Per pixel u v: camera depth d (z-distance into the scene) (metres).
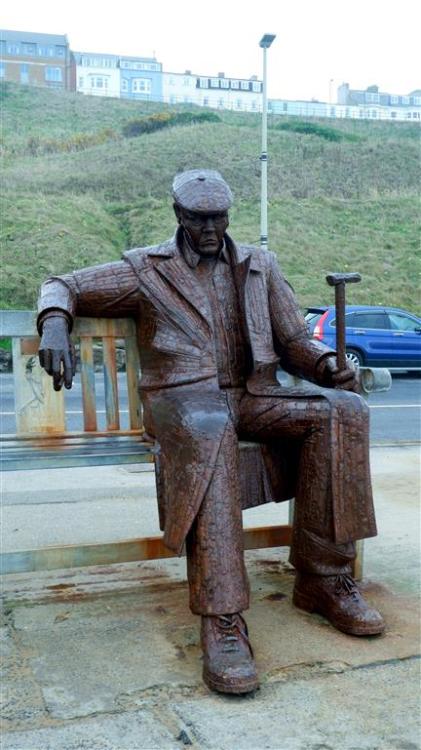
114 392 3.36
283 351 3.19
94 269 2.94
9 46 67.12
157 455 2.80
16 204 23.11
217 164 29.09
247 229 23.48
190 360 2.86
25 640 2.72
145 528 4.05
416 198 28.25
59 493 4.84
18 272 18.69
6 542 3.79
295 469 2.95
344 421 2.73
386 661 2.58
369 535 2.76
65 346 2.71
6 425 8.35
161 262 2.95
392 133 39.81
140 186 26.30
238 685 2.31
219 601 2.44
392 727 2.18
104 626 2.84
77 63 67.81
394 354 14.72
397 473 5.63
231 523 2.50
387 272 22.27
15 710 2.24
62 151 31.61
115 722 2.19
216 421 2.55
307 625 2.86
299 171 29.53
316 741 2.11
